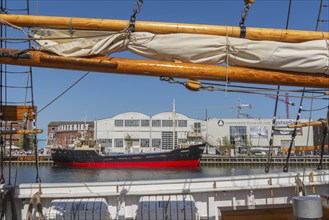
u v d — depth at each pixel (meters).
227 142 80.50
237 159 65.25
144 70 3.87
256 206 6.30
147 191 5.99
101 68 3.86
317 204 4.39
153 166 50.91
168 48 3.92
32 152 75.38
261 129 82.56
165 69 3.87
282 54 3.89
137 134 82.25
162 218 5.60
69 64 3.83
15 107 6.45
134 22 3.90
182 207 5.68
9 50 3.78
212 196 6.17
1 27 5.86
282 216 6.27
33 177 40.00
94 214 5.57
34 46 3.89
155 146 81.75
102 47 3.89
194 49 3.92
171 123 82.75
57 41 3.91
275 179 6.46
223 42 3.91
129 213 6.02
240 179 6.36
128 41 3.93
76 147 61.97
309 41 4.00
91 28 3.90
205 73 3.90
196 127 83.31
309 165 61.69
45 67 3.91
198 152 49.88
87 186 6.00
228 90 4.20
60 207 5.64
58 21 3.83
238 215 6.18
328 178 6.66
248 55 3.96
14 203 5.60
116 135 82.25
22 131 6.37
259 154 74.81
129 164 52.03
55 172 46.91
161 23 3.93
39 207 5.52
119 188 6.06
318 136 78.06
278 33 3.97
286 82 4.02
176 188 6.16
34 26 3.89
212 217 6.09
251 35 3.96
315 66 3.96
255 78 3.95
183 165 50.06
